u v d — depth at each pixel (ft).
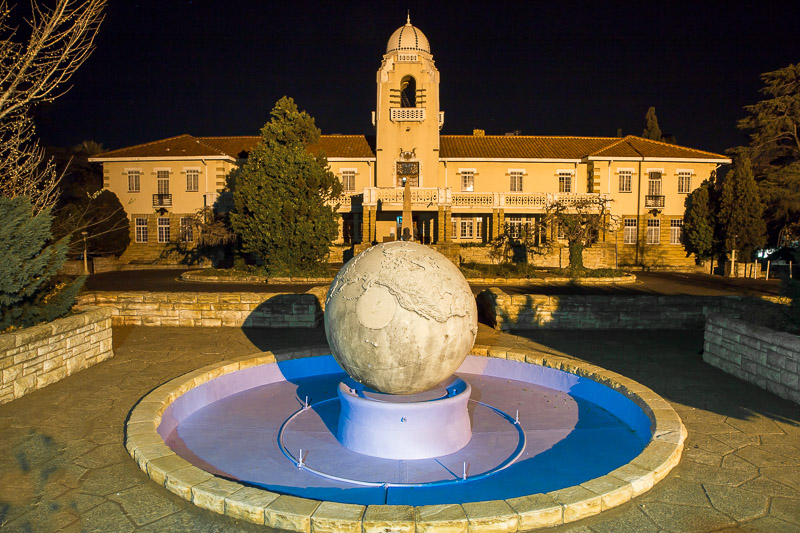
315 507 13.55
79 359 28.35
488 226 123.44
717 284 95.45
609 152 127.54
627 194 127.44
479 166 128.67
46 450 18.11
